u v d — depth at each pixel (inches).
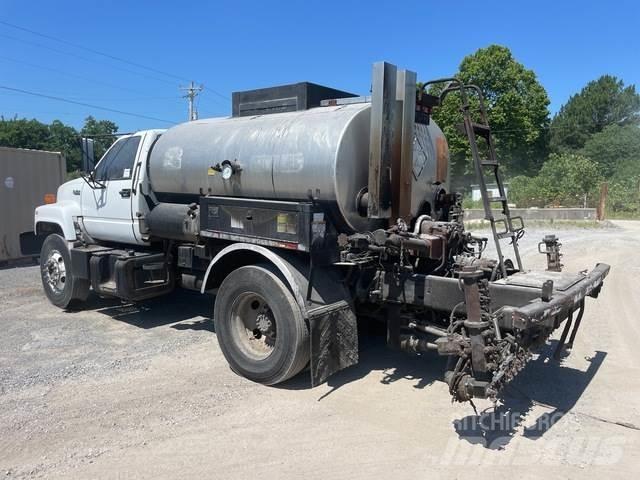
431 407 178.5
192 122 260.7
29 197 514.3
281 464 143.3
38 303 331.9
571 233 741.3
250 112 246.4
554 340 252.2
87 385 198.2
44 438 157.8
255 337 210.7
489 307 164.6
